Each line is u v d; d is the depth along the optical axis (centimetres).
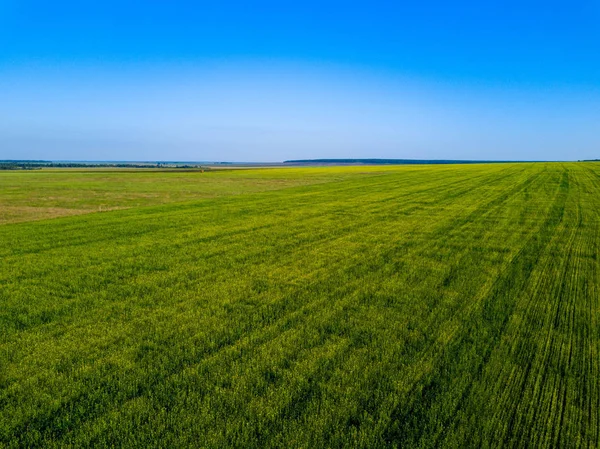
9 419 457
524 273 1018
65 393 508
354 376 539
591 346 628
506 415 461
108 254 1298
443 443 414
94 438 425
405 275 1015
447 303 815
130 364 576
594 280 955
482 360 581
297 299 851
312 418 452
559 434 432
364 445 412
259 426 439
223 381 529
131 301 849
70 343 648
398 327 700
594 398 493
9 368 571
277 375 544
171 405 480
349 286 934
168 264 1162
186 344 641
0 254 1310
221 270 1091
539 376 540
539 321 723
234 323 724
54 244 1472
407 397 493
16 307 812
